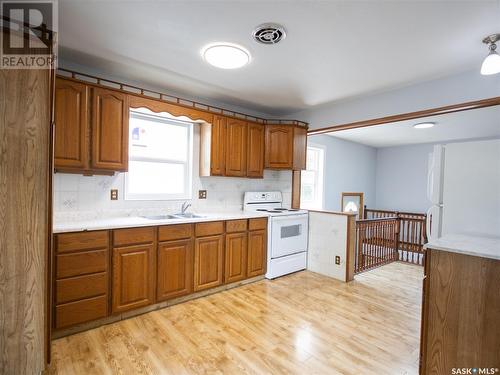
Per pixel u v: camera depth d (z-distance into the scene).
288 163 3.80
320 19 1.77
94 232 2.16
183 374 1.70
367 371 1.76
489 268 1.42
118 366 1.76
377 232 4.36
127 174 2.88
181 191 3.35
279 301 2.83
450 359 1.53
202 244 2.86
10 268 1.53
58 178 2.43
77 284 2.09
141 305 2.44
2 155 1.50
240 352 1.94
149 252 2.48
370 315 2.54
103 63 2.50
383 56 2.26
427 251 1.61
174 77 2.80
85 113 2.30
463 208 2.20
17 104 1.53
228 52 2.22
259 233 3.42
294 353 1.94
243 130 3.55
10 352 1.54
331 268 3.64
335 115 3.63
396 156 6.78
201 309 2.61
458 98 2.58
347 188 6.16
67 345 1.97
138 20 1.83
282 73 2.65
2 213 1.50
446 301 1.55
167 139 3.24
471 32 1.89
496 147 2.06
